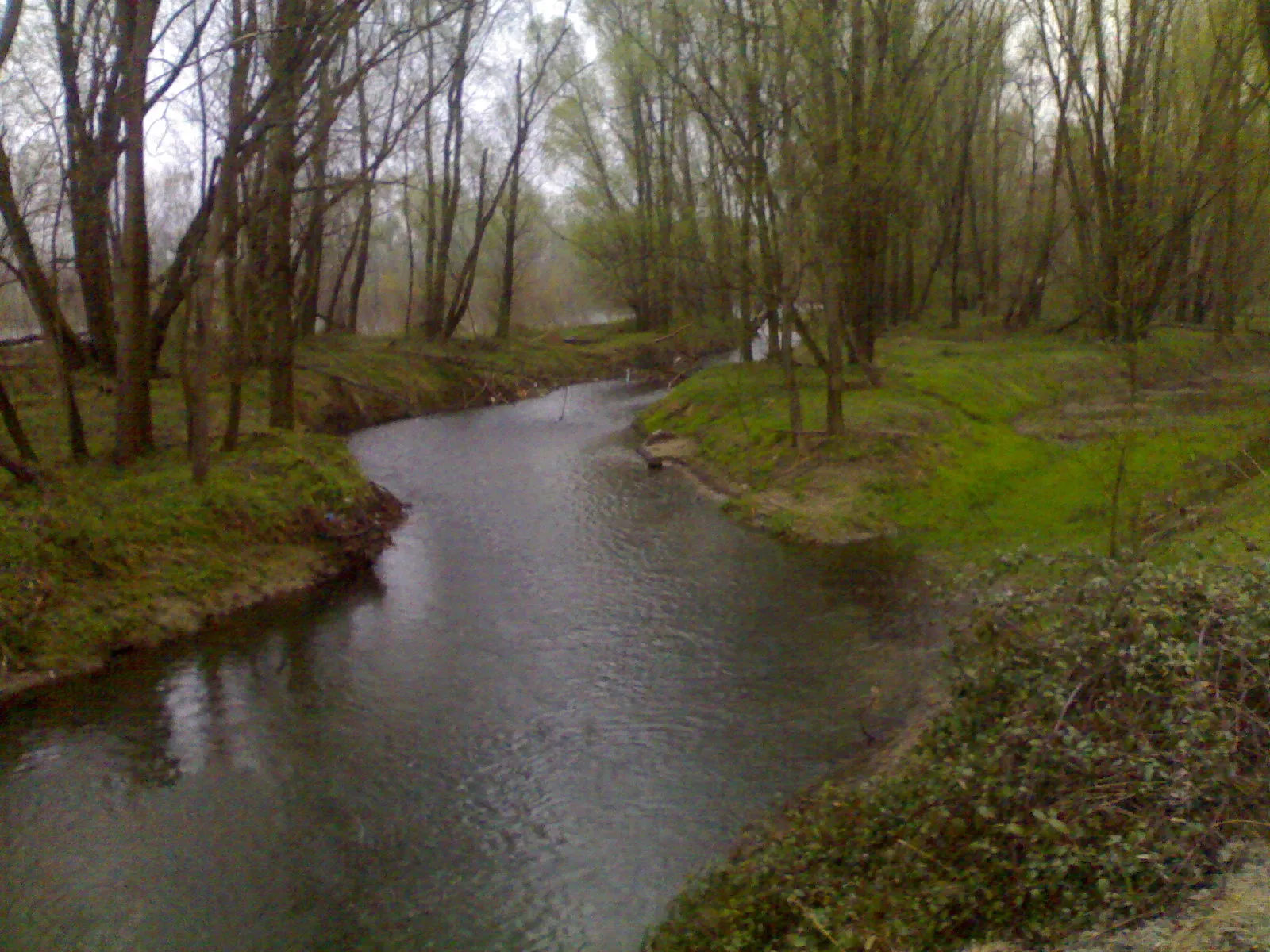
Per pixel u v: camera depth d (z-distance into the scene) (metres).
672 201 40.84
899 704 10.94
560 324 59.06
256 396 28.42
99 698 12.16
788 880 6.98
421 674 12.73
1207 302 44.16
